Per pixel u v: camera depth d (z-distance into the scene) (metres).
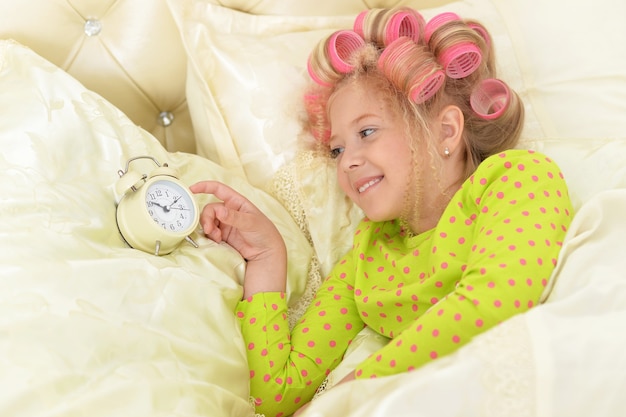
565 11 1.20
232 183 1.10
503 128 1.07
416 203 1.02
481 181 0.94
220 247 1.00
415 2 1.33
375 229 1.10
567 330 0.67
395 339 0.82
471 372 0.65
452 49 1.01
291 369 0.98
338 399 0.70
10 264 0.77
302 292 1.08
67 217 0.85
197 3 1.21
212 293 0.90
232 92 1.17
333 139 1.07
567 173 1.03
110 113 1.00
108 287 0.81
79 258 0.82
